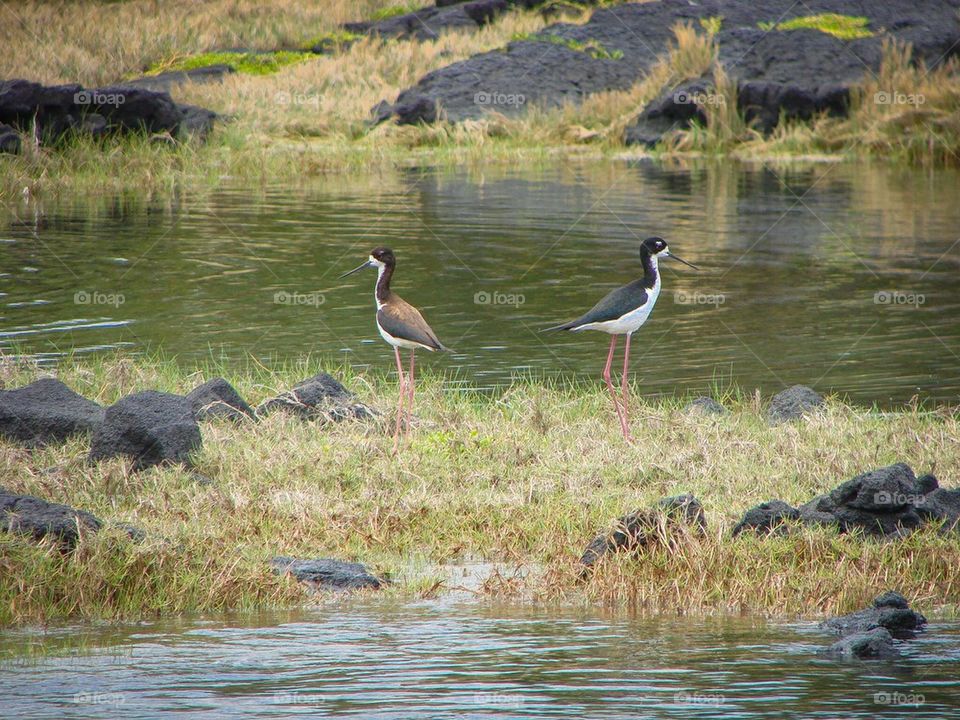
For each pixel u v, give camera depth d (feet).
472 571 32.37
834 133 137.08
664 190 110.11
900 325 62.18
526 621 28.04
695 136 139.13
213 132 132.26
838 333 60.80
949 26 159.43
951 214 95.81
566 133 142.72
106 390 47.62
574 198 104.73
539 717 21.98
